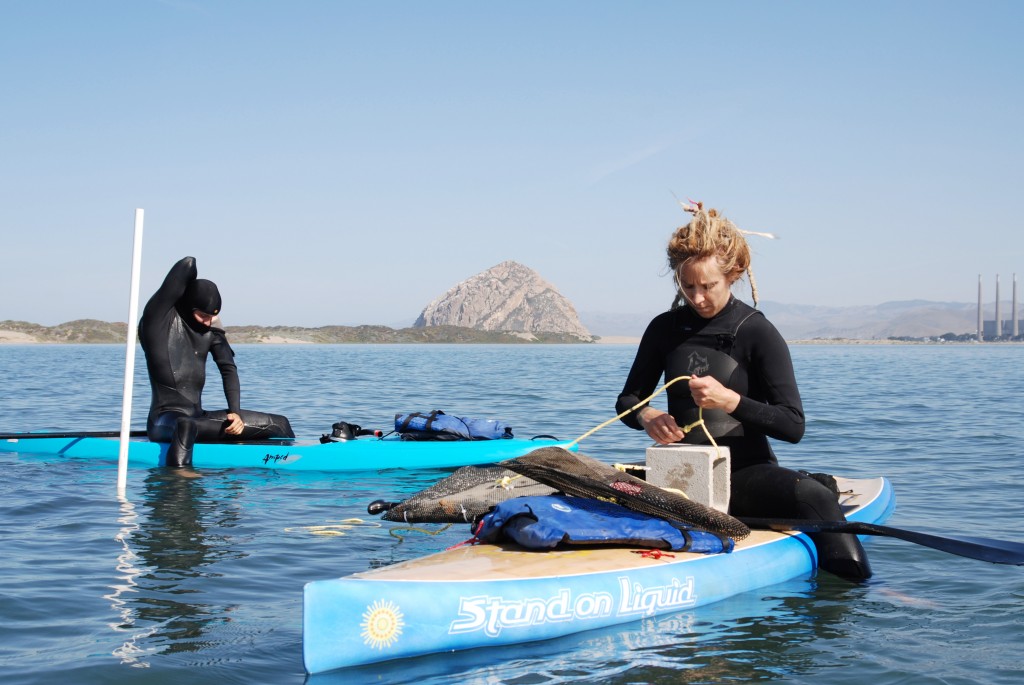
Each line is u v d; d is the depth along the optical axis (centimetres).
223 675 385
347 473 991
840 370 4869
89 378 3338
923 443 1325
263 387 2859
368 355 9650
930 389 2825
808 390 2762
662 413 536
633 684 376
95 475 954
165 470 998
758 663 402
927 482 957
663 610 468
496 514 506
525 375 4012
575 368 5134
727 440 555
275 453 1027
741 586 501
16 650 415
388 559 592
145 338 1090
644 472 561
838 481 775
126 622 456
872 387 2959
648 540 492
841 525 520
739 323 543
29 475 948
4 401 2117
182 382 1090
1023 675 391
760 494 550
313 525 704
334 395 2445
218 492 856
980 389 2822
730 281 543
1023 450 1237
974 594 515
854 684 379
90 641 428
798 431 524
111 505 782
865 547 630
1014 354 11681
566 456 530
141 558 591
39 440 1127
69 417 1708
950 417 1758
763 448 562
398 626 401
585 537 482
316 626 385
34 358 6681
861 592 515
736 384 543
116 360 6112
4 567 563
